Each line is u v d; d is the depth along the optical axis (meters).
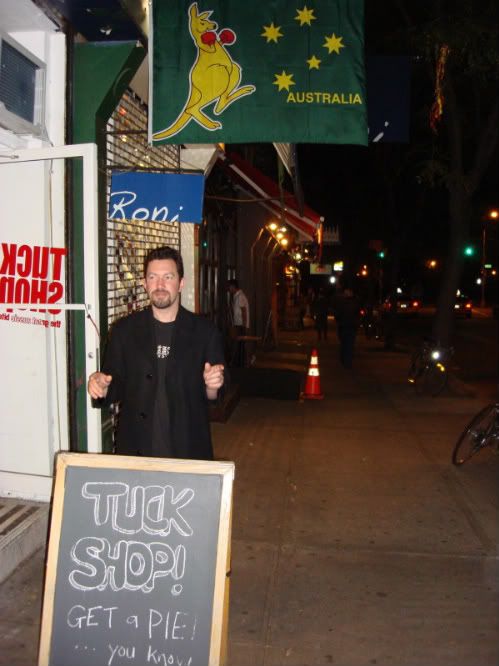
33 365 5.00
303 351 20.23
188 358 3.62
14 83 4.59
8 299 4.99
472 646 3.79
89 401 4.77
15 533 4.53
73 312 5.11
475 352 22.30
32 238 4.93
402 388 12.66
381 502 6.09
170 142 5.48
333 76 5.41
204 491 3.07
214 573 3.01
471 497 6.27
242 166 9.63
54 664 3.00
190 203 5.46
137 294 6.60
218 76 5.44
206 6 5.41
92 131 5.18
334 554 4.96
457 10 9.80
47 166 4.89
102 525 3.08
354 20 5.41
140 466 3.10
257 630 3.92
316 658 3.67
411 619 4.07
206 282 11.12
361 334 28.56
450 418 9.86
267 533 5.34
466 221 12.15
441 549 5.08
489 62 9.75
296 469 7.11
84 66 5.13
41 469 5.08
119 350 3.68
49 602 3.04
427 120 12.66
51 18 4.81
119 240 6.05
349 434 8.74
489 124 11.44
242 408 10.35
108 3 4.62
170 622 2.99
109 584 3.04
